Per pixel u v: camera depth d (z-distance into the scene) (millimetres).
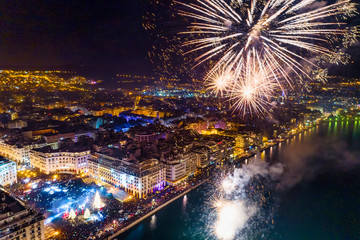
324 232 184250
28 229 151375
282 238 175500
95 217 192625
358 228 189875
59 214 195250
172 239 174125
